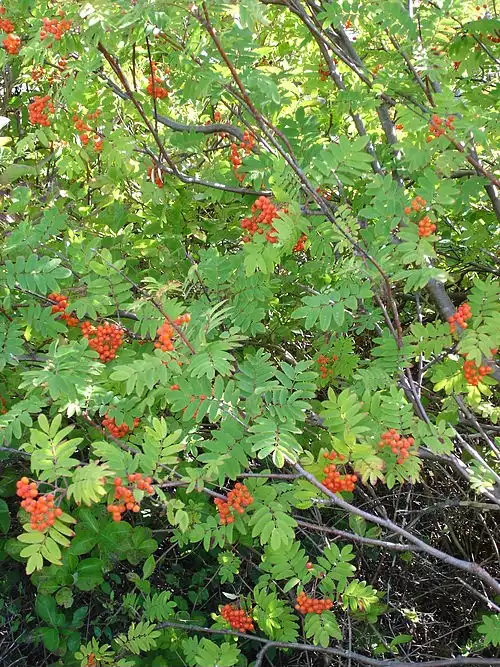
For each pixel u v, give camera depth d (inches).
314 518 64.1
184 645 50.8
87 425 52.4
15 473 60.1
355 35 62.0
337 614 60.1
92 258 50.6
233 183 57.0
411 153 42.9
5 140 59.5
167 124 56.0
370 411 42.0
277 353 65.5
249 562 58.1
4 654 58.6
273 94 42.0
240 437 38.9
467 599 67.6
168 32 48.9
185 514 36.3
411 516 66.3
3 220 59.1
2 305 48.1
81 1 43.5
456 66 57.2
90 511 55.9
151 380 37.3
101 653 52.5
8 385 52.1
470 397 46.3
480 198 64.2
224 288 49.7
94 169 61.7
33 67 57.9
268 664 61.7
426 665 47.4
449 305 52.6
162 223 61.3
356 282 42.3
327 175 41.9
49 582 56.2
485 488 47.2
